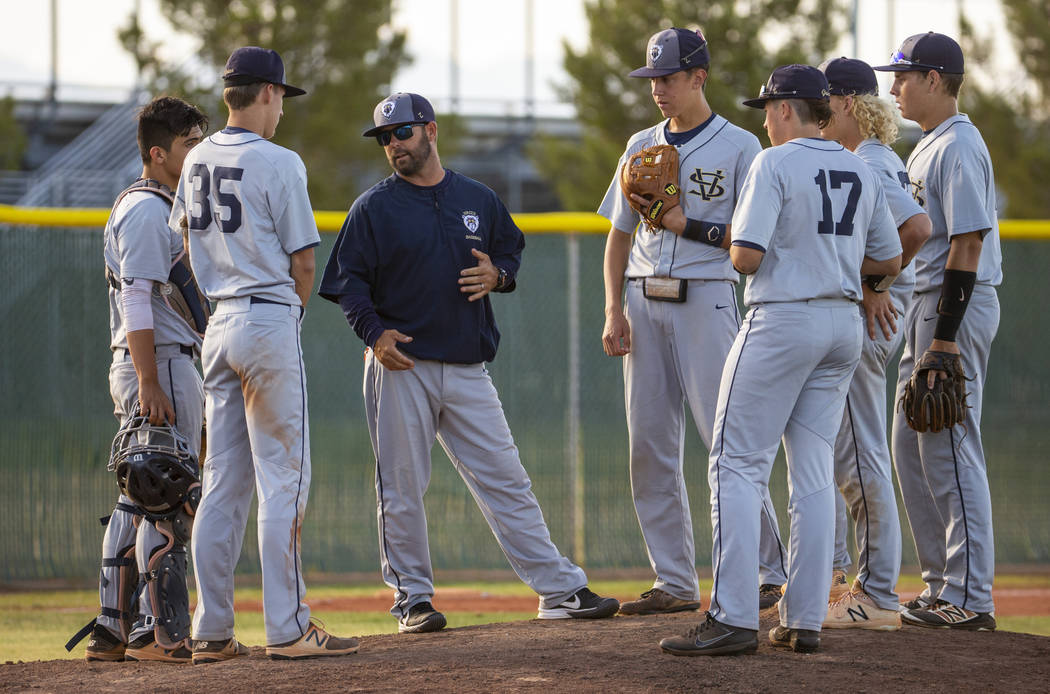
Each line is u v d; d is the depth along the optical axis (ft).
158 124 52.85
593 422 102.32
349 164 266.57
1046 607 84.33
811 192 45.68
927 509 57.62
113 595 51.67
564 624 54.44
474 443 56.34
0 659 64.64
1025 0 255.09
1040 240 106.73
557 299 103.30
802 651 46.85
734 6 229.86
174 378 51.62
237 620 78.28
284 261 47.44
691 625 52.29
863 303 50.08
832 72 53.67
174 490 49.75
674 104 56.65
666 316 57.31
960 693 42.04
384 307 55.31
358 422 100.01
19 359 92.43
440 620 55.11
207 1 254.06
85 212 93.66
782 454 105.19
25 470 91.81
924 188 55.21
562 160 255.09
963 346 55.72
